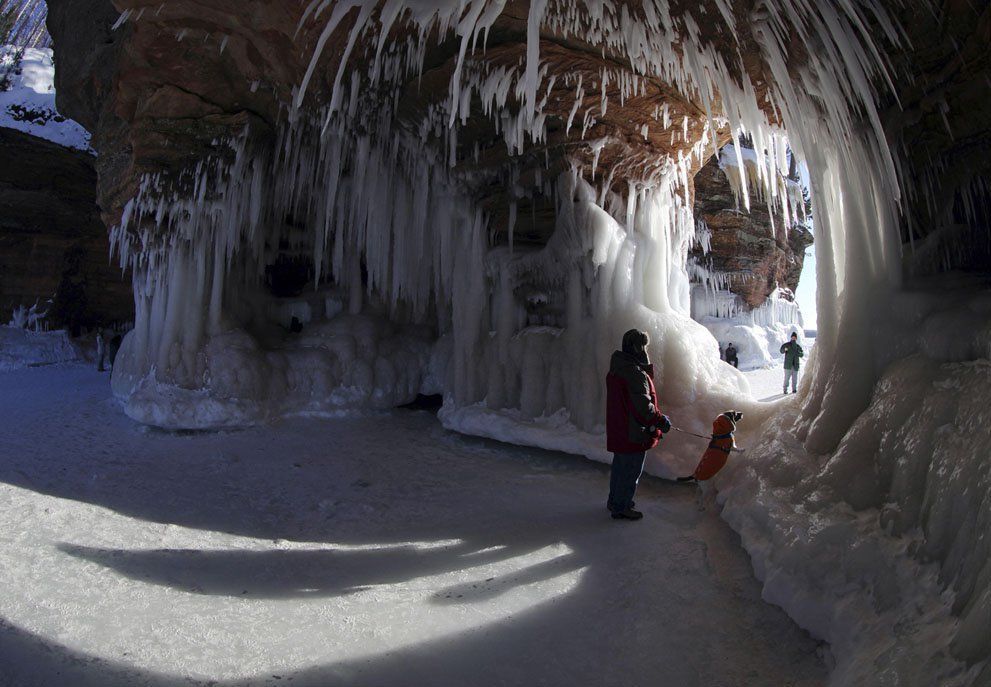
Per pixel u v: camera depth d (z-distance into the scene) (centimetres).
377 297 1025
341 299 1031
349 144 807
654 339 642
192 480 562
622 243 667
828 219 457
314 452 690
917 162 407
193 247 830
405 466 631
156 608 296
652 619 291
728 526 411
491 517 462
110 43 861
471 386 770
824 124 448
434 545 400
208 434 762
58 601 293
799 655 254
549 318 748
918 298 369
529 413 699
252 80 704
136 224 830
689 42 458
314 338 943
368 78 651
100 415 847
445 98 648
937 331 331
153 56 680
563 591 323
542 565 360
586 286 682
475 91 619
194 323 825
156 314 855
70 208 1538
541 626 286
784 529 326
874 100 410
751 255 1906
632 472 440
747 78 478
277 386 855
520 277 739
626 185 707
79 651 249
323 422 848
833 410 391
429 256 906
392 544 405
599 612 300
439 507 494
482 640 273
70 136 1454
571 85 588
